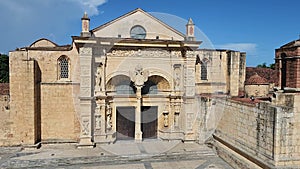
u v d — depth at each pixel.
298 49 20.11
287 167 15.91
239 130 20.62
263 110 17.47
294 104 16.34
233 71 30.11
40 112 26.05
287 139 16.27
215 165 20.53
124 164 20.72
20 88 24.67
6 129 24.89
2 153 23.14
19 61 24.56
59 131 26.31
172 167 20.05
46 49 25.97
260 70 40.28
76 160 21.17
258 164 17.53
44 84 25.95
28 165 20.38
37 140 25.67
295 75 20.36
